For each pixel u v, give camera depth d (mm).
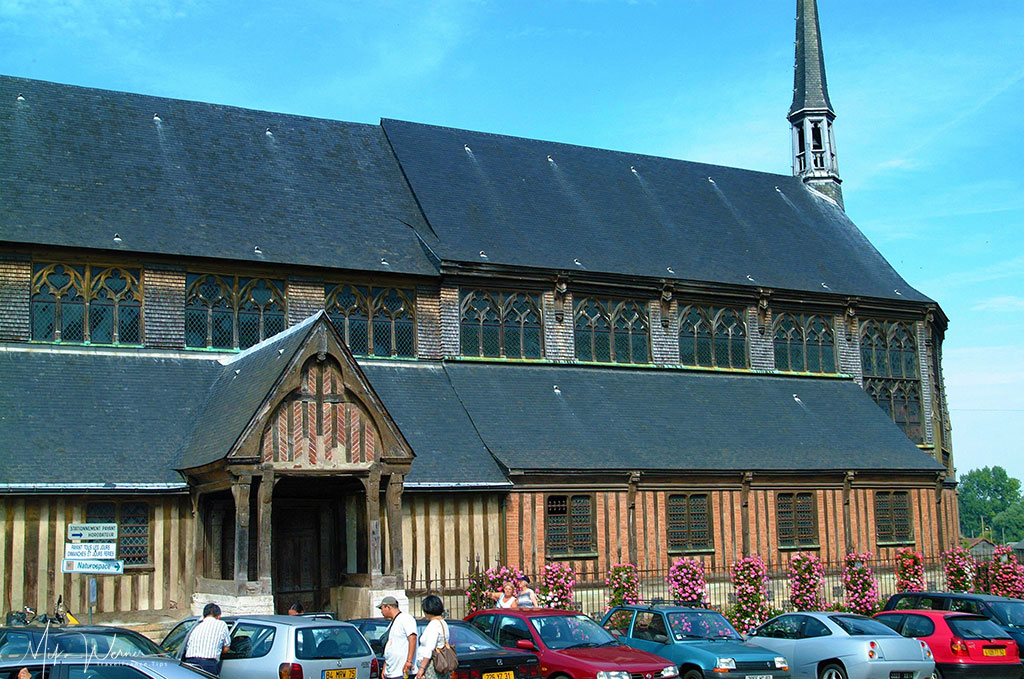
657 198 43469
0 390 27797
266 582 24000
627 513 32031
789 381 40094
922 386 43250
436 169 39531
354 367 25594
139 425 28250
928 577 37000
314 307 33281
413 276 34531
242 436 24188
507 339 35812
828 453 36344
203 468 25375
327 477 25328
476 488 29750
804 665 20641
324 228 35062
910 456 37906
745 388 38750
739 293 39719
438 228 36594
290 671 15227
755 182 47344
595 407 34812
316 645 15648
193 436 27828
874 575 35781
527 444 31812
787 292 40562
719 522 33469
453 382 33938
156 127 36000
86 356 29906
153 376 30109
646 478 32406
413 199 38125
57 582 25359
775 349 40406
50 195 31641
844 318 41938
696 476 33219
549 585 28922
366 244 35062
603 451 32500
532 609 19500
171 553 26672
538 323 36438
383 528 27703
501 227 37938
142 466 26922
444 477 29516
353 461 25453
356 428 25578
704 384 38156
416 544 28859
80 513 25906
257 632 16016
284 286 33031
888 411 42312
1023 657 22797
